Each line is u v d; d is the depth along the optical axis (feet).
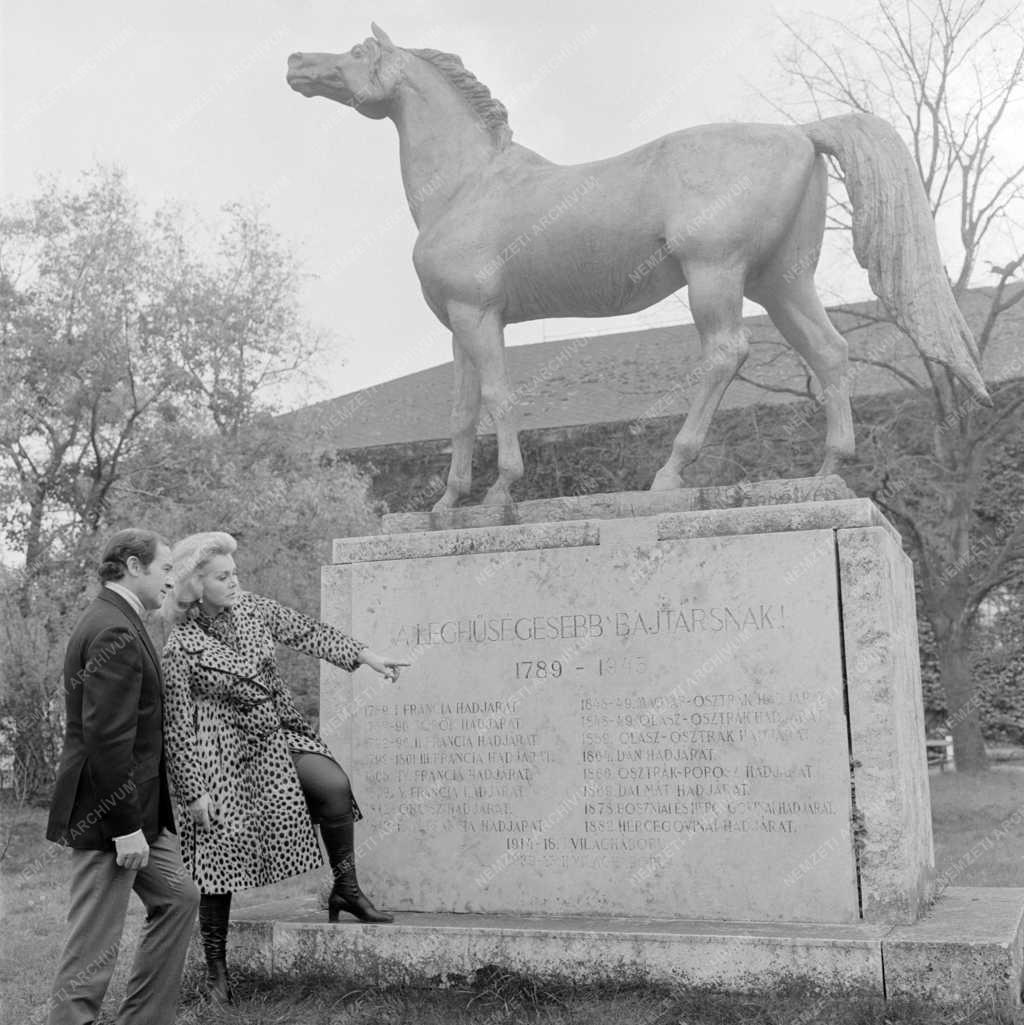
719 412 52.06
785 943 11.80
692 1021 11.53
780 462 50.88
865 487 49.78
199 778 12.60
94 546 44.57
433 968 12.96
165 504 45.75
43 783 36.01
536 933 12.65
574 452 54.90
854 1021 11.14
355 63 16.99
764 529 13.62
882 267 14.65
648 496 14.67
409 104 16.92
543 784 14.12
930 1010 11.21
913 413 52.19
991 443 50.52
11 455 47.91
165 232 48.39
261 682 13.23
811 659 13.16
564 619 14.33
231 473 46.01
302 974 13.44
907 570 15.49
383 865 14.70
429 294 16.53
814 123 15.34
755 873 13.08
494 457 56.13
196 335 47.57
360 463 71.36
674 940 12.17
